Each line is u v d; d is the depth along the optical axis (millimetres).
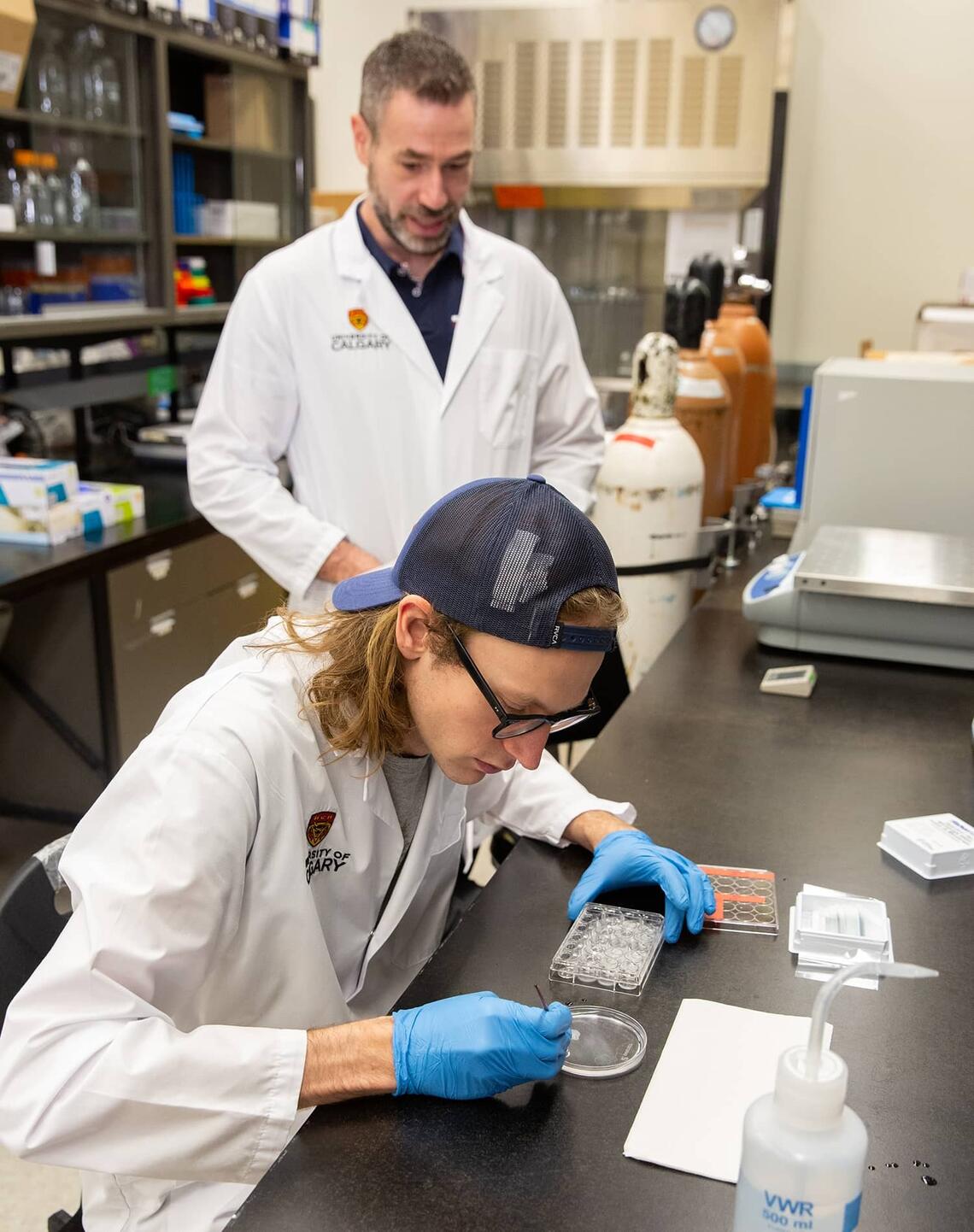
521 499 879
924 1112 850
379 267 2076
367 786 1034
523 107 3758
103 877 894
